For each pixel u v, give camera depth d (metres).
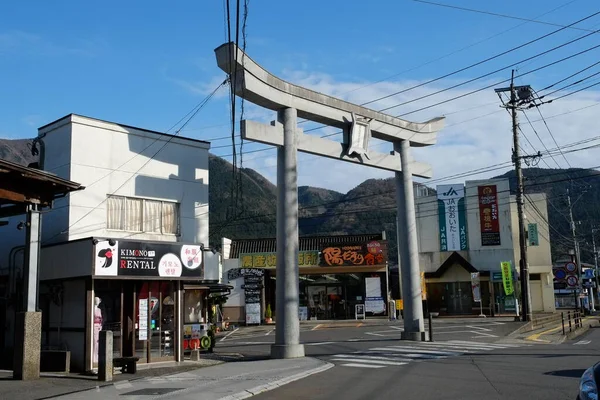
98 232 18.86
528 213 47.00
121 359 15.62
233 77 18.31
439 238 46.28
